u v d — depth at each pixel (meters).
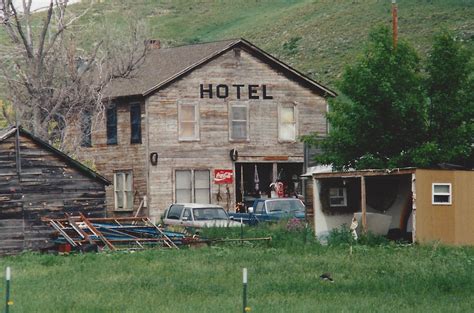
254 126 112.94
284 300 45.62
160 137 108.94
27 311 43.34
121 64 110.19
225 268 58.97
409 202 84.69
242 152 112.00
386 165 85.31
